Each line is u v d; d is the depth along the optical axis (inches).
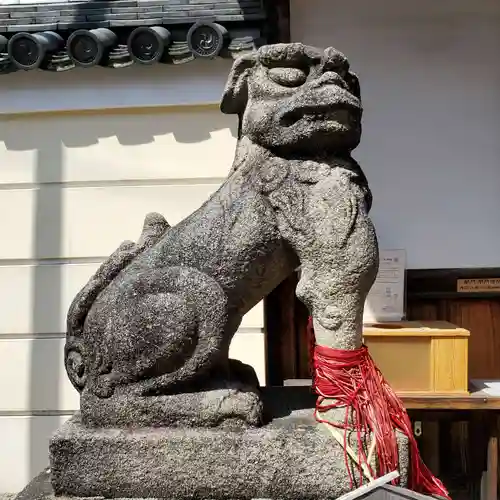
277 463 56.0
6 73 120.0
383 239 131.6
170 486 57.0
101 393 60.1
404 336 101.8
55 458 58.1
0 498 123.4
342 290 58.2
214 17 114.3
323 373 59.4
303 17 131.3
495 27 129.1
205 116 122.1
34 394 124.5
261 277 61.4
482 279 130.3
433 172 130.6
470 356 132.1
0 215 125.3
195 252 60.6
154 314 58.7
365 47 130.8
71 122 124.3
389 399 60.1
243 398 58.9
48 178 124.6
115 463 57.4
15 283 125.2
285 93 61.3
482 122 129.9
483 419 105.8
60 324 124.6
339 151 61.9
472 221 130.3
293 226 59.1
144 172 123.4
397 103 130.7
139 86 120.6
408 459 57.6
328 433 57.4
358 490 51.1
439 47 130.1
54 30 117.8
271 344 132.1
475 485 107.2
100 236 124.2
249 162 62.7
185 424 58.7
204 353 58.8
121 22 116.8
